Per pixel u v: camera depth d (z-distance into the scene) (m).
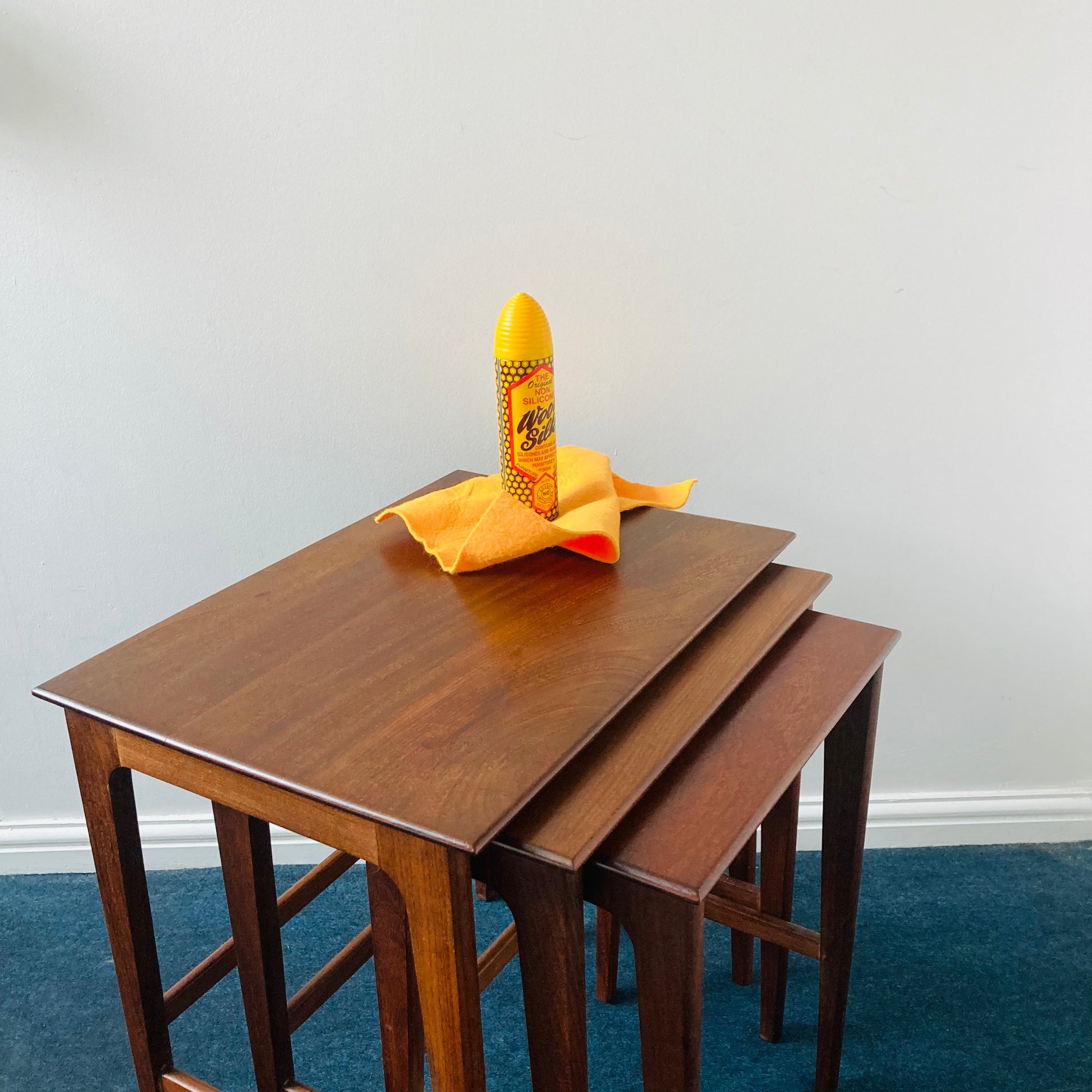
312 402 1.39
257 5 1.19
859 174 1.27
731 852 0.75
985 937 1.50
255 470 1.43
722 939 1.54
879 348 1.36
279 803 0.80
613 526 1.07
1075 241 1.29
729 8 1.19
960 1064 1.31
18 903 1.60
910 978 1.44
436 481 1.29
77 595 1.49
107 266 1.30
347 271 1.32
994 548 1.47
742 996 1.43
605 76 1.23
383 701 0.84
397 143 1.26
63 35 1.19
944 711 1.59
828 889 1.13
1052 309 1.33
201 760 0.81
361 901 1.60
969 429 1.40
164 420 1.39
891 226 1.29
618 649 0.90
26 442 1.39
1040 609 1.51
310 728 0.81
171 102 1.23
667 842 0.76
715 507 1.48
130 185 1.26
